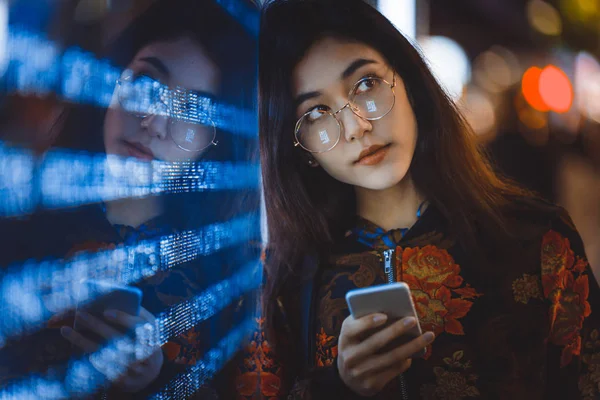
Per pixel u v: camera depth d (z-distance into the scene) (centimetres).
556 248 173
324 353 184
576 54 729
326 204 193
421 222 180
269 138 186
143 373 177
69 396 171
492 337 167
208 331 208
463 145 183
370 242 188
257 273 221
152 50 191
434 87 180
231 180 219
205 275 210
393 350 157
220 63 207
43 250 177
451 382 168
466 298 171
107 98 187
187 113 198
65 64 188
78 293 170
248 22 216
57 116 186
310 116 177
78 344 170
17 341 171
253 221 227
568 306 170
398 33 179
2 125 181
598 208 512
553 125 577
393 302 153
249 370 205
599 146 580
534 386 166
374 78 172
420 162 181
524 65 675
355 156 174
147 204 197
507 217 179
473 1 664
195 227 210
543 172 507
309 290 191
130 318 173
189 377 198
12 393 170
